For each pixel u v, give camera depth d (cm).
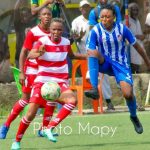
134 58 3906
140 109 3609
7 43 3841
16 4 3838
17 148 2259
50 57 2323
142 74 3841
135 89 3775
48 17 2512
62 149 2283
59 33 2319
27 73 2561
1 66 3834
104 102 3750
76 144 2400
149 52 4009
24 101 2592
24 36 3831
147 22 3947
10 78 3844
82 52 3584
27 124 2267
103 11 2420
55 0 3016
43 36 2448
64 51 2342
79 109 3431
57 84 2292
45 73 2319
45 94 2262
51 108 2564
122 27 2439
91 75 2464
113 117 3231
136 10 3881
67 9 3881
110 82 3794
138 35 3897
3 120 3269
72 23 3606
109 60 2439
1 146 2377
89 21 3253
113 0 3850
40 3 3109
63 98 2316
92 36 2442
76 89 3450
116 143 2409
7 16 3838
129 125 2912
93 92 2494
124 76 2411
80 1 3903
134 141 2450
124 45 2452
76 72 3750
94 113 3478
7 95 3666
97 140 2492
